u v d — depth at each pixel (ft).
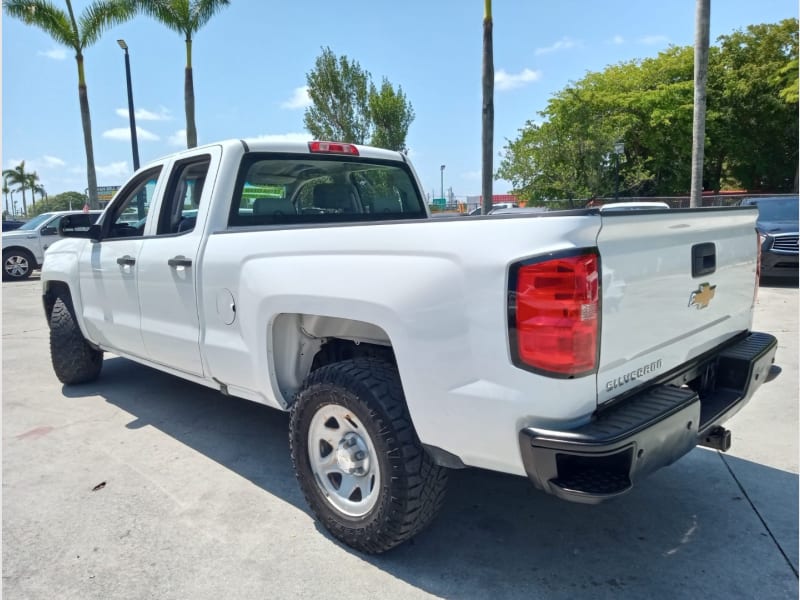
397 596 8.12
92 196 61.67
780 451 12.28
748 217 10.29
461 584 8.34
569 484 6.80
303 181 13.15
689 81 99.45
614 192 89.61
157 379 18.54
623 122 96.02
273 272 9.61
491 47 39.96
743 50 107.96
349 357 10.50
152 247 12.75
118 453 12.96
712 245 9.26
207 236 11.37
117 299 14.23
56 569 8.85
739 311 10.44
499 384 7.07
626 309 7.39
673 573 8.50
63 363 17.21
